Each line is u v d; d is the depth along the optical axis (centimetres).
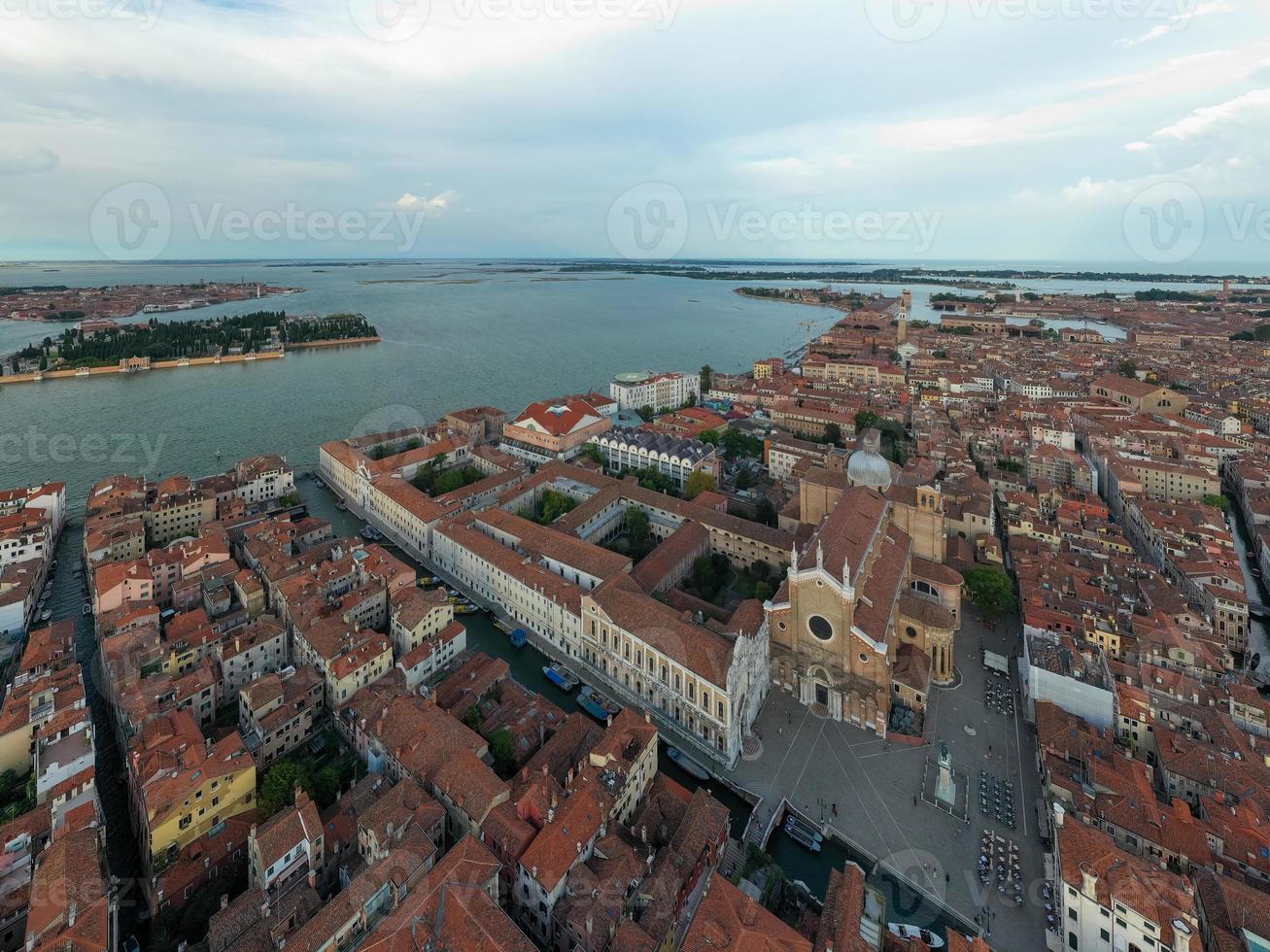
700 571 15638
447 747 9781
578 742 10481
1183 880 7438
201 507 19050
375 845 8231
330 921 7075
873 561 13412
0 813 9125
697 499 19162
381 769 10288
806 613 12112
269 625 12900
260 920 7406
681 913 7956
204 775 8856
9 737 9912
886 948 7394
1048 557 16162
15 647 13338
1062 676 11694
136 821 9325
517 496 19550
